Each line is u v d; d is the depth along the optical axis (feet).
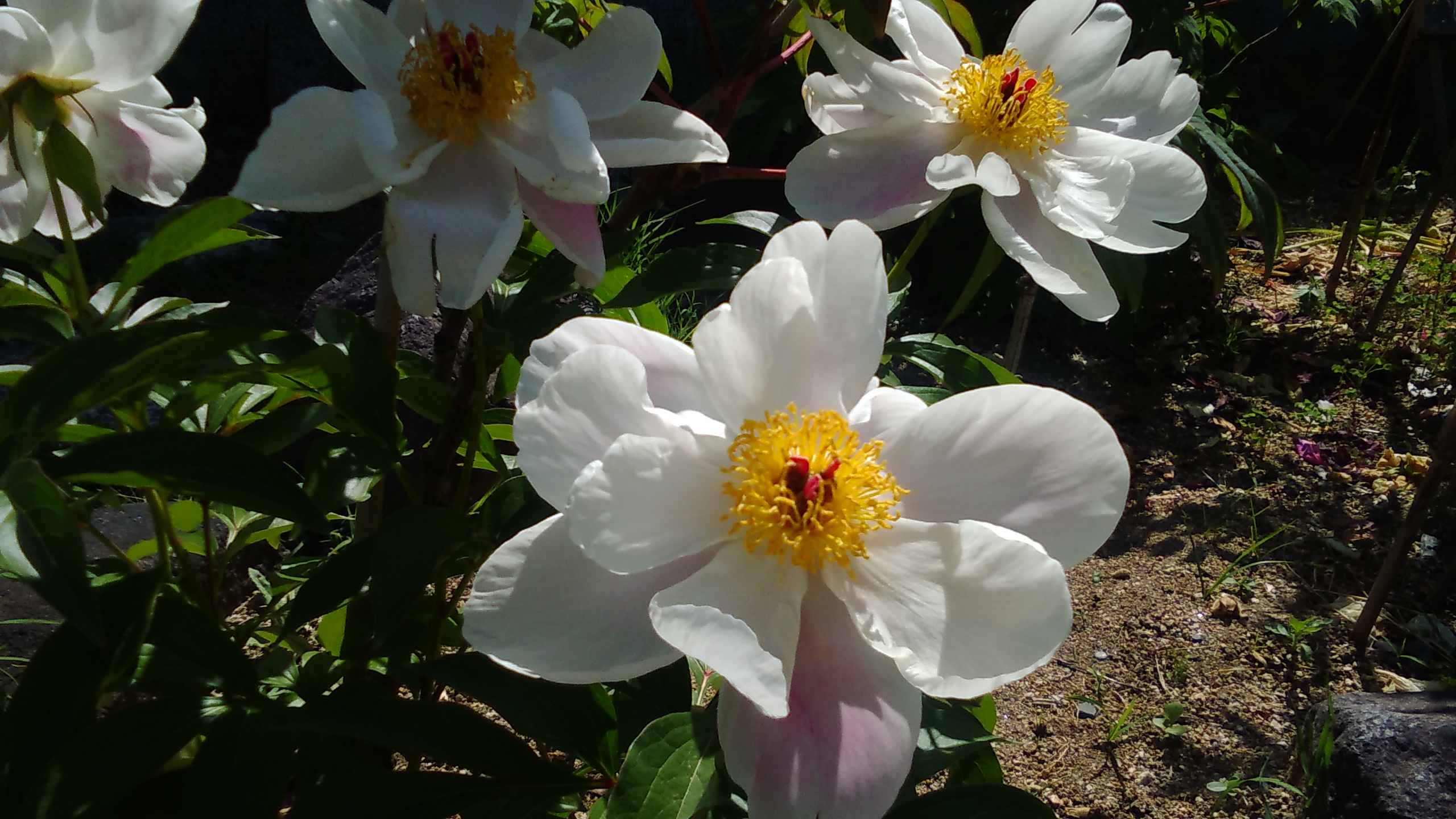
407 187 0.95
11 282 1.20
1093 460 0.91
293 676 1.21
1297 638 2.69
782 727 0.88
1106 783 2.33
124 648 0.95
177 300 1.31
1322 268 4.49
